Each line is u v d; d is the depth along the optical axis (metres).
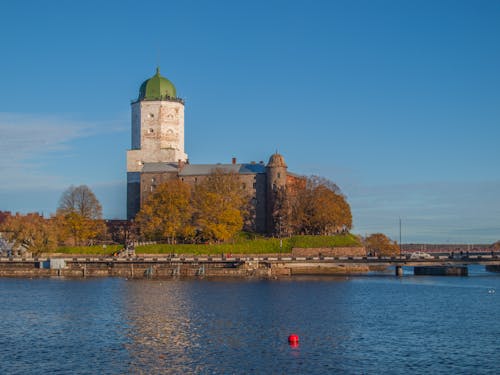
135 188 187.00
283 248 150.88
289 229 160.75
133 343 57.62
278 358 51.94
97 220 163.00
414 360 51.41
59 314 74.62
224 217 152.12
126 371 48.44
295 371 48.28
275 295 93.56
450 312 77.00
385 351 54.34
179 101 191.50
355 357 52.28
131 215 187.12
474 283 118.81
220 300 87.12
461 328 65.44
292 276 132.50
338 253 149.88
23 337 60.56
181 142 192.50
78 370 48.69
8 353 53.91
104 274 132.38
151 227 152.38
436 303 85.88
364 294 96.62
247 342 57.81
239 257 138.25
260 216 175.75
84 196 162.12
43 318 71.69
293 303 84.19
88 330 64.06
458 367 49.34
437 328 65.31
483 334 62.03
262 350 54.62
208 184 164.25
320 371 48.25
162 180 181.75
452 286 111.62
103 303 84.19
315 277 130.38
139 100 189.75
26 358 52.22
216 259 133.38
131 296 92.25
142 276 130.50
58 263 134.62
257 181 176.75
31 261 136.75
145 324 67.31
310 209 158.00
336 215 156.88
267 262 132.25
